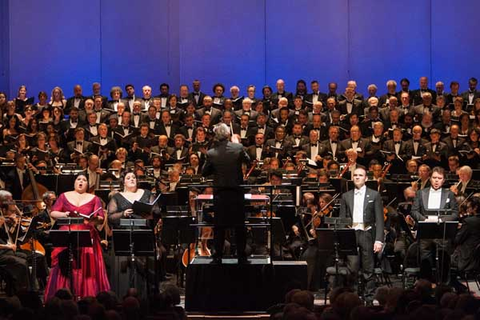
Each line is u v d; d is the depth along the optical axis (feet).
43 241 40.68
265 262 32.12
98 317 20.80
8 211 37.32
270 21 73.10
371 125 57.88
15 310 20.89
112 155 55.21
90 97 65.05
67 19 72.49
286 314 20.62
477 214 36.14
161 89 65.62
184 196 42.83
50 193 40.98
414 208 37.04
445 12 71.51
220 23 72.90
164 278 41.63
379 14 72.08
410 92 64.64
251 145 57.11
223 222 31.12
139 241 32.09
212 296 31.63
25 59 71.97
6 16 71.61
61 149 56.34
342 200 35.55
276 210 38.63
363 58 72.28
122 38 72.90
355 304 21.76
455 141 55.47
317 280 39.42
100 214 33.53
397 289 23.66
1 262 35.27
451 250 36.88
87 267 32.96
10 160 52.06
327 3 72.54
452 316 19.26
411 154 54.70
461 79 71.36
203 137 55.77
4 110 61.31
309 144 55.67
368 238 34.60
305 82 69.26
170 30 72.84
